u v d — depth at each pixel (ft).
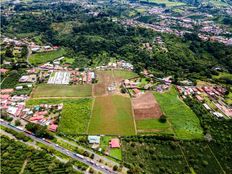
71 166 655.76
